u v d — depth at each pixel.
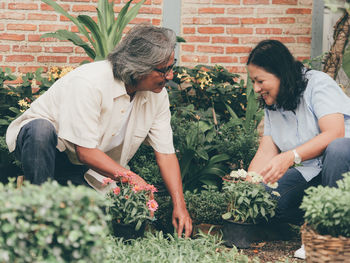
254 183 2.53
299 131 2.59
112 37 4.11
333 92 2.49
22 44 4.61
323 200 1.79
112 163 2.39
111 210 2.38
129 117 2.60
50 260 1.30
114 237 2.39
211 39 4.62
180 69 4.25
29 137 2.38
